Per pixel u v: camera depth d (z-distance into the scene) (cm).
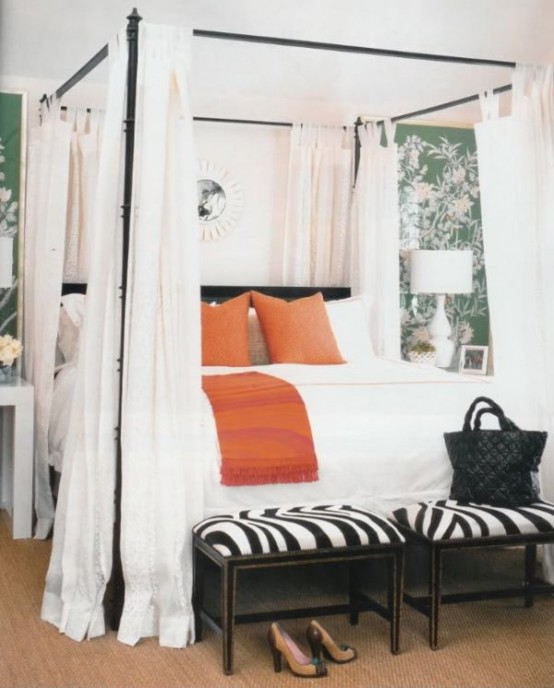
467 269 583
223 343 480
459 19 504
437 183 617
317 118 578
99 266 324
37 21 474
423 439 369
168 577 321
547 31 513
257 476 341
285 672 299
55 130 453
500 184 363
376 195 548
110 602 353
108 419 323
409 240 616
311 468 349
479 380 419
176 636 319
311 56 538
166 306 322
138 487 319
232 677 295
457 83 568
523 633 334
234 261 573
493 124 364
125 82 324
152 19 477
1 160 502
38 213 469
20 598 363
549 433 362
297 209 566
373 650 318
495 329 369
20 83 497
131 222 321
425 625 341
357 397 379
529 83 362
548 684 291
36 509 449
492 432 351
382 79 561
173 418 322
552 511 338
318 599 367
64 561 331
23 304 509
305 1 481
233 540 299
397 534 316
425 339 619
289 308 501
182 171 325
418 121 609
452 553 429
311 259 571
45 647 315
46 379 448
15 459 444
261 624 341
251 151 571
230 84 553
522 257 360
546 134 356
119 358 324
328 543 306
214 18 482
